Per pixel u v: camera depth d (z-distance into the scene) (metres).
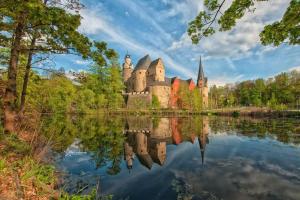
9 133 9.22
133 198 6.81
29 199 5.21
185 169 10.02
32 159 7.96
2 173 6.00
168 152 14.23
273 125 27.36
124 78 100.62
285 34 5.18
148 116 57.31
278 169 9.55
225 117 51.41
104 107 56.78
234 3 5.06
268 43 5.50
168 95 86.62
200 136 21.16
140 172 9.65
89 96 51.25
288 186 7.52
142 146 16.62
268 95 80.44
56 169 9.22
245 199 6.54
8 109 9.25
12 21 8.84
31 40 10.65
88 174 9.21
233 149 14.32
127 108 72.12
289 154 12.27
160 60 87.88
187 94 80.69
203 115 62.97
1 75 11.31
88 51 9.53
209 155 12.81
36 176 6.75
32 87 20.84
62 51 9.55
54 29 9.10
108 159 12.12
